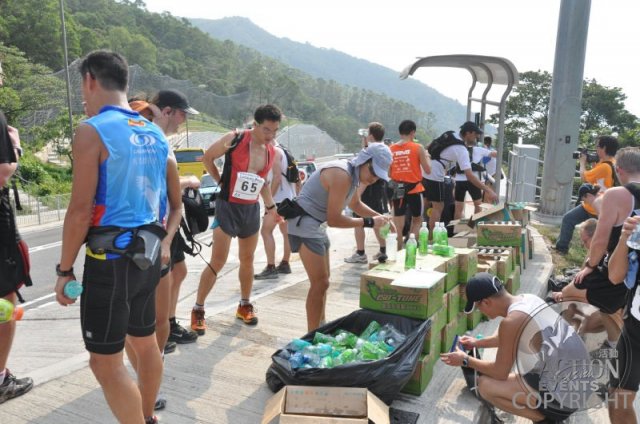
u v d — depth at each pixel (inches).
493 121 1599.4
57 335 214.7
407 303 135.6
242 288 179.6
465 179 299.7
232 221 164.4
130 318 96.2
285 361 122.1
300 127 3934.5
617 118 1525.6
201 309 169.2
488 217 253.6
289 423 100.3
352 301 208.7
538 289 222.4
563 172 382.0
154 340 102.9
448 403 126.0
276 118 159.2
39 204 761.0
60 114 1300.4
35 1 2529.5
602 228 137.6
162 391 130.7
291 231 148.6
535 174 469.4
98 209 84.8
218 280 282.5
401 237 271.4
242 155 161.6
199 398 127.6
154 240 88.7
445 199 283.3
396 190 264.4
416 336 124.0
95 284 85.0
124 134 85.4
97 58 88.3
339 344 133.0
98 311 85.9
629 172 139.1
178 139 2219.5
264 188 176.7
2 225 113.7
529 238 269.9
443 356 124.3
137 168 87.0
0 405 121.9
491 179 373.1
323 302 155.4
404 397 128.8
